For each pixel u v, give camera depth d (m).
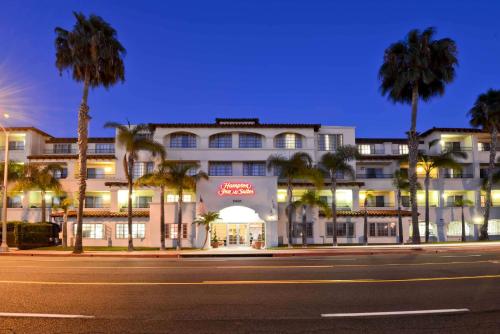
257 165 44.59
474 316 7.80
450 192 49.09
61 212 42.00
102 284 11.54
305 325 7.18
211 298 9.52
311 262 18.62
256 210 35.66
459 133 49.38
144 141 31.97
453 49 34.69
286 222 39.50
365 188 46.97
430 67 35.31
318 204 36.00
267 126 44.75
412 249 27.91
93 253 27.17
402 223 41.38
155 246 36.75
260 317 7.75
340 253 25.06
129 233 31.47
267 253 24.92
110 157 46.38
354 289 10.70
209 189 35.81
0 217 45.03
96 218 39.69
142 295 9.87
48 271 14.77
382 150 51.34
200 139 44.41
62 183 46.03
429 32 34.75
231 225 35.44
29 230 34.00
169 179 33.12
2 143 47.66
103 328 6.99
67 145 51.31
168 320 7.52
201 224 35.19
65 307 8.54
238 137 45.16
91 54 30.16
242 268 15.77
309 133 45.41
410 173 35.28
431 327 7.05
